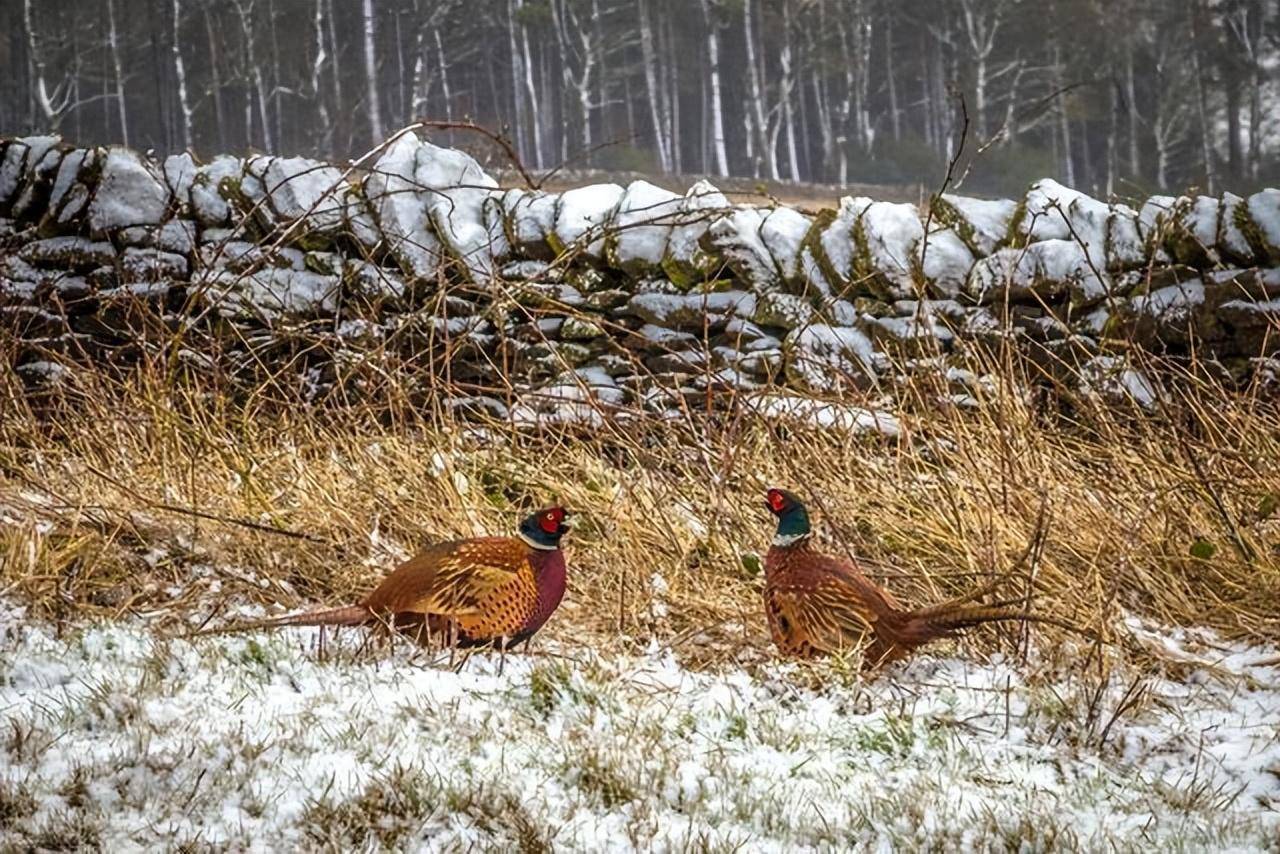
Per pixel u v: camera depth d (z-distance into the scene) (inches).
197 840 601.9
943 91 7672.2
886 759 774.5
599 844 637.3
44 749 679.7
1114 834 689.0
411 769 676.1
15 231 1539.1
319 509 1121.4
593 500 1165.1
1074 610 992.9
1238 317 1255.5
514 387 1272.1
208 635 883.4
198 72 7111.2
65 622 905.5
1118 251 1316.4
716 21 7175.2
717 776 721.6
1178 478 1127.0
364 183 1470.2
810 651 906.1
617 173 5698.8
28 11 6599.4
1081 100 6934.1
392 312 1440.7
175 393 1300.4
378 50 7204.7
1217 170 7155.5
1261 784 780.6
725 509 1129.4
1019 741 830.5
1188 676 944.3
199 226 1498.5
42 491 1119.0
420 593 862.5
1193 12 7116.1
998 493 1111.6
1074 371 1227.9
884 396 1248.2
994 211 1375.5
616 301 1408.7
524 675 840.3
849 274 1360.7
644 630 993.5
